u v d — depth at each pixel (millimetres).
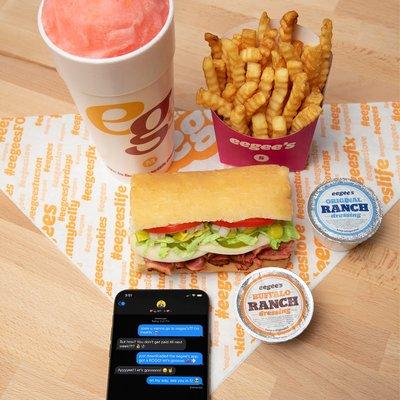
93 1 346
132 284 456
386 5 559
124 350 419
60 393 415
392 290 445
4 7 573
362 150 500
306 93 424
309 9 559
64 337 436
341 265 456
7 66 545
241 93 422
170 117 454
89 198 491
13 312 445
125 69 364
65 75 380
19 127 521
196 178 443
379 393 409
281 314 420
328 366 419
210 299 448
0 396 414
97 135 439
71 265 463
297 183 490
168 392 404
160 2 369
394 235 465
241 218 428
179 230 438
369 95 521
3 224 479
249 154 477
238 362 422
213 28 556
